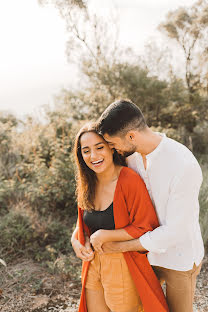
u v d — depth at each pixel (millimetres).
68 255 3324
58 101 7484
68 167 4230
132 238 1759
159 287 1858
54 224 3730
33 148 4801
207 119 8539
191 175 1575
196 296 2650
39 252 3381
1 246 3412
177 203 1613
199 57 8758
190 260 1723
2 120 6891
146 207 1749
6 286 2857
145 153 1713
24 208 3949
